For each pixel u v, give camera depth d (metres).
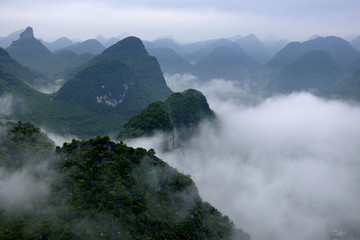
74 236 50.12
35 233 48.38
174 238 59.19
